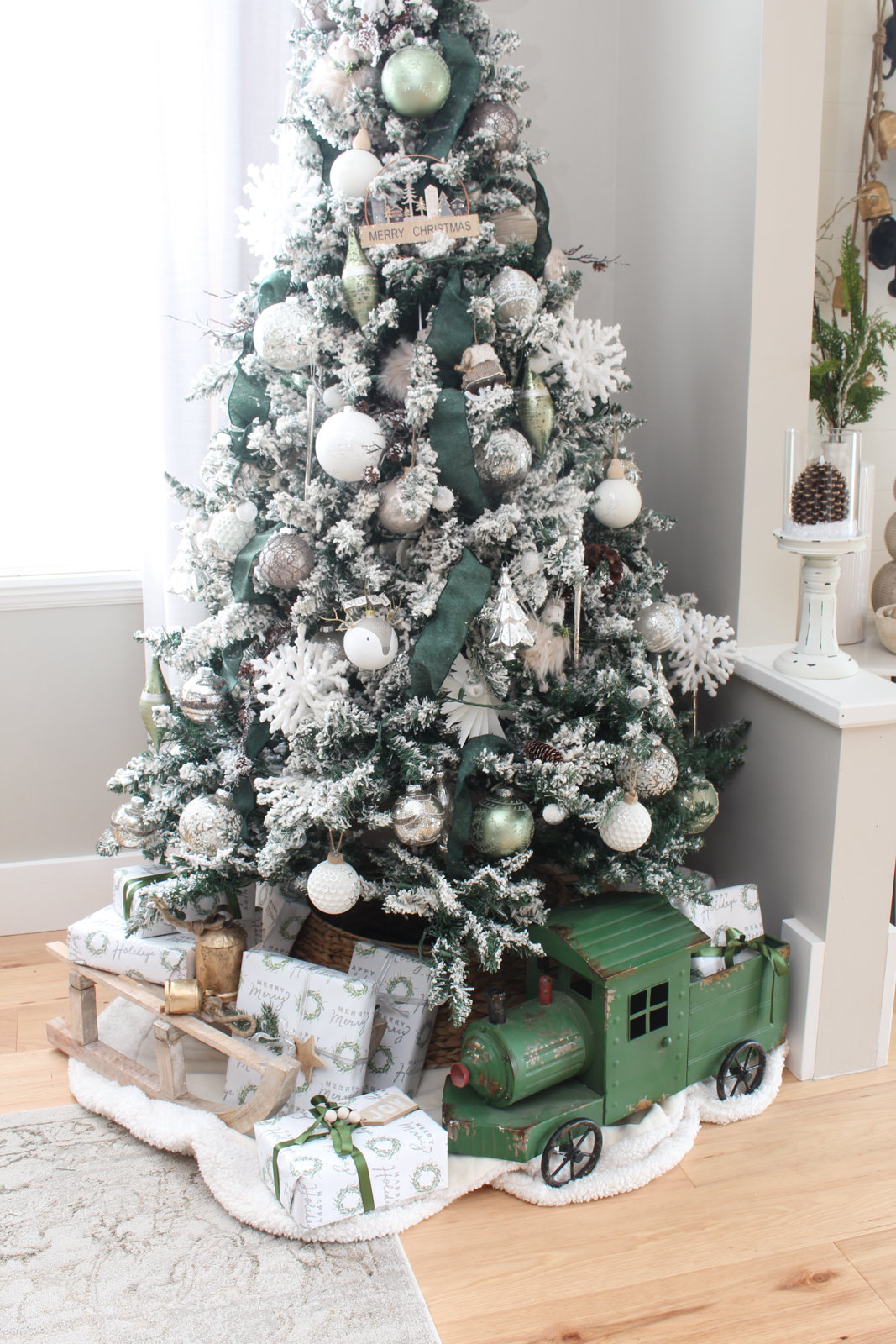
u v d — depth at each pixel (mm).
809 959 1681
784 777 1758
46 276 2062
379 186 1379
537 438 1532
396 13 1376
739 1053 1633
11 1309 1251
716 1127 1604
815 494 1645
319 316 1435
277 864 1497
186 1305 1258
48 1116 1608
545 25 2084
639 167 2094
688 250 1932
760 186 1685
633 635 1623
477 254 1430
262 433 1499
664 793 1649
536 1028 1452
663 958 1500
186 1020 1541
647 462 2180
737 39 1707
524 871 1761
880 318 2137
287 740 1634
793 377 1783
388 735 1510
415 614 1447
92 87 1983
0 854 2193
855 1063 1748
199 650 1657
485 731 1541
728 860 1965
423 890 1471
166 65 1794
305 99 1435
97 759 2213
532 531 1491
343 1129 1382
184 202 1853
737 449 1818
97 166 2025
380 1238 1368
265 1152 1386
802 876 1725
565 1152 1453
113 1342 1204
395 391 1477
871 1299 1286
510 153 1485
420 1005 1586
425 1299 1278
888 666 1943
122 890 1720
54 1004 1931
